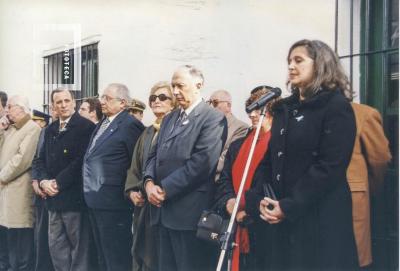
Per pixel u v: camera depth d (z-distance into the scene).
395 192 4.59
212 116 4.59
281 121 3.96
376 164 4.21
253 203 3.98
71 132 5.63
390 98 4.77
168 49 5.84
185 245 4.56
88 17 6.35
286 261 3.91
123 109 5.34
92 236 5.59
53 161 5.67
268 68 5.31
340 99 3.77
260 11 5.34
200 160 4.50
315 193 3.73
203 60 5.65
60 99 5.70
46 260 5.94
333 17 5.05
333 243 3.77
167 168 4.61
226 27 5.53
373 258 4.52
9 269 6.43
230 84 5.50
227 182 4.42
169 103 4.98
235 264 4.28
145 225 4.90
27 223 6.17
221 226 4.22
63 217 5.57
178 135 4.61
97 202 5.23
